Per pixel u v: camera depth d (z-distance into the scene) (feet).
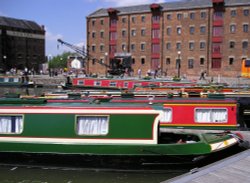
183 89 75.10
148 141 34.71
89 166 35.58
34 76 200.34
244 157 28.27
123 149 34.45
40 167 36.47
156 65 226.99
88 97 54.13
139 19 231.91
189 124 45.91
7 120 36.78
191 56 214.69
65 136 35.58
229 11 203.31
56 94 61.46
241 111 48.34
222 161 27.17
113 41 242.78
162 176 34.81
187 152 33.91
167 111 46.60
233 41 203.10
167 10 221.66
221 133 38.01
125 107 35.63
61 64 425.28
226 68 205.26
